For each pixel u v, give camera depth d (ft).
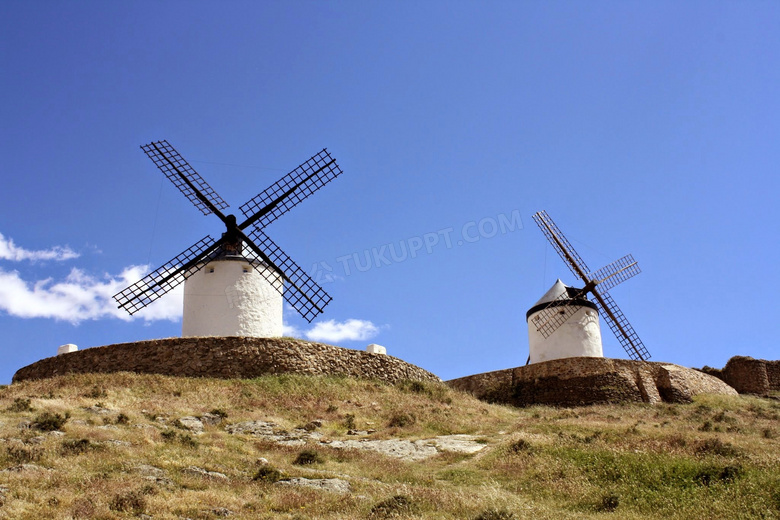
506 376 120.37
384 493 54.39
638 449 65.26
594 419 90.33
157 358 96.78
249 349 98.27
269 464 61.21
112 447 59.93
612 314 132.77
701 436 71.56
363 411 89.66
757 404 114.01
